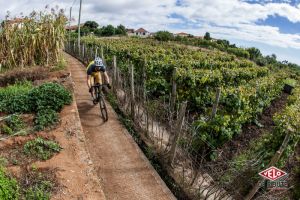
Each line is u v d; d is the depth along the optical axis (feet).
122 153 28.86
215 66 77.77
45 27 49.57
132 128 34.94
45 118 27.35
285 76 113.09
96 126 34.45
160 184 24.54
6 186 17.30
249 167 22.91
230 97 39.29
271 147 29.22
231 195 22.74
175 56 90.79
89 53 85.20
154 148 29.84
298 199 26.30
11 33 47.24
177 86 44.80
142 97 39.42
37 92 30.09
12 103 29.01
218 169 26.32
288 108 41.16
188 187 23.90
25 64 48.11
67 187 19.84
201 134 30.30
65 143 25.12
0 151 22.36
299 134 28.96
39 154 22.59
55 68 46.80
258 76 89.66
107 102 43.21
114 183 24.39
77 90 48.44
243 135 41.04
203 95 44.42
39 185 19.12
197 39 258.78
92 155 28.25
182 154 26.53
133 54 71.41
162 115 34.91
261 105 49.37
